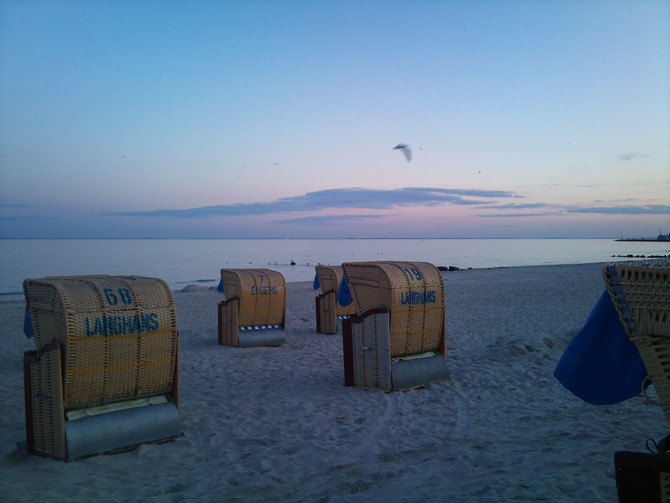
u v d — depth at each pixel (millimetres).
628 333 2283
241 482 4621
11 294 28094
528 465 4684
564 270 39500
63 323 4977
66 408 5148
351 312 14266
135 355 5379
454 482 4414
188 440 5652
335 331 13656
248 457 5281
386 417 6520
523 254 83438
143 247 119188
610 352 2412
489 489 4164
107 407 5359
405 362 7902
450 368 9148
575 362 2465
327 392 7734
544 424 6133
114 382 5305
